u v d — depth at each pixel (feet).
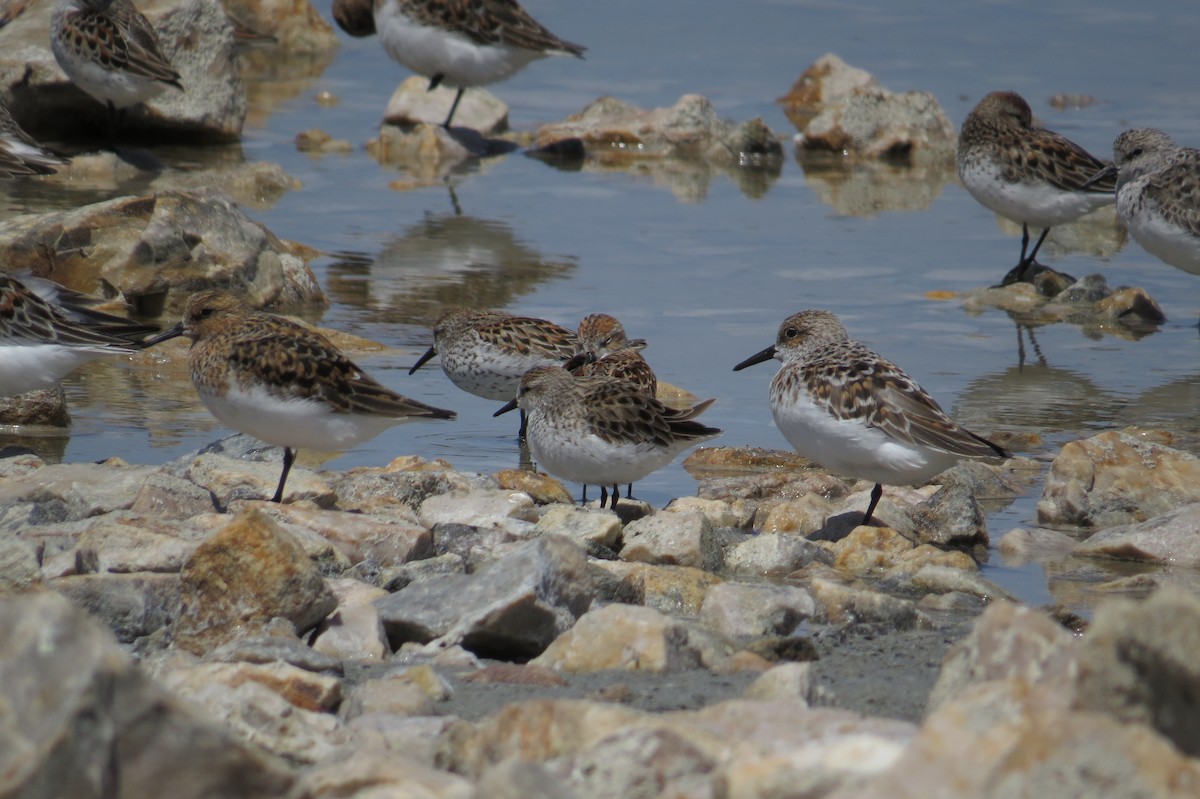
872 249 74.23
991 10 129.70
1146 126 93.30
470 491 40.91
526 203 81.05
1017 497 45.14
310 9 117.19
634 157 93.66
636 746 20.57
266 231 66.69
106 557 32.58
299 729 24.47
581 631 29.73
